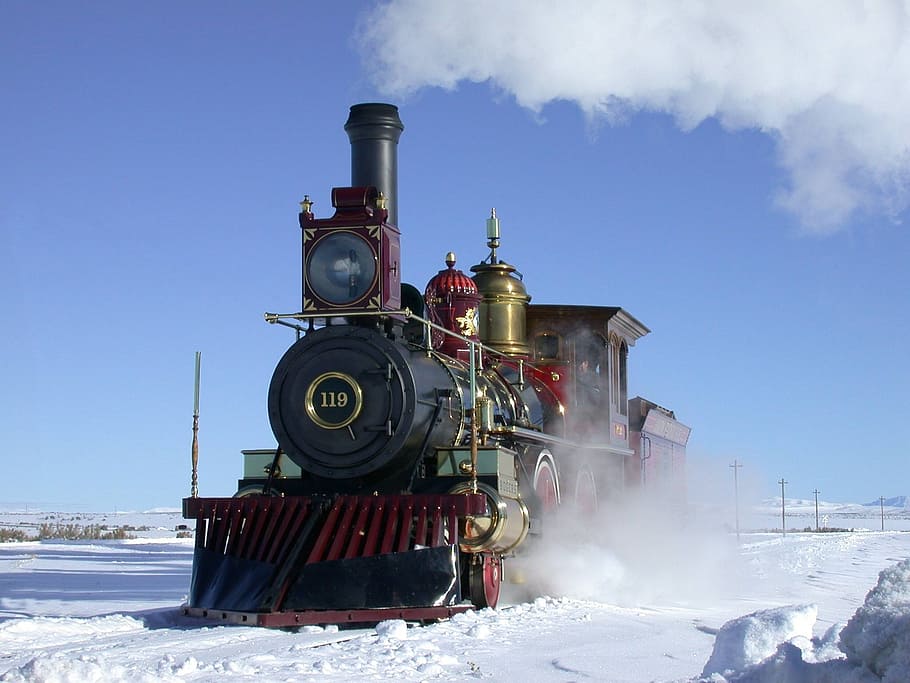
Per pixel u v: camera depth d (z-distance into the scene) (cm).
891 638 612
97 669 755
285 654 948
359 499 1284
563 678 825
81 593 1872
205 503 1334
